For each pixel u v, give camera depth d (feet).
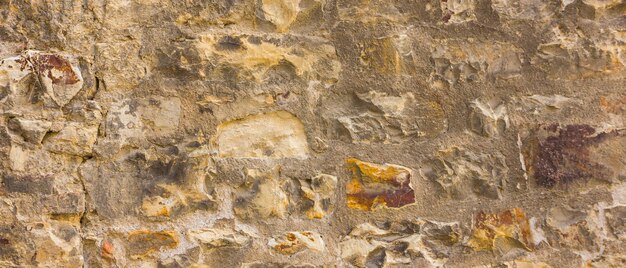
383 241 6.76
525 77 7.01
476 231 6.84
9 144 6.35
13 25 6.41
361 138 6.79
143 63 6.57
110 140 6.51
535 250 6.89
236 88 6.68
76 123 6.46
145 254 6.51
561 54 7.06
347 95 6.81
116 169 6.52
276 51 6.73
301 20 6.77
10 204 6.33
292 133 6.74
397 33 6.86
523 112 6.98
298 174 6.73
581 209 6.98
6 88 6.35
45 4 6.44
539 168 6.95
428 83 6.89
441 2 6.93
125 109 6.55
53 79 6.43
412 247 6.77
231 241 6.59
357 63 6.82
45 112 6.42
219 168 6.64
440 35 6.92
